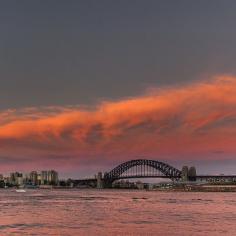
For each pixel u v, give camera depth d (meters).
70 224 72.62
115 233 61.16
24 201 157.25
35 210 106.12
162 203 145.38
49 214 93.44
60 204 135.88
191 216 89.06
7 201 156.62
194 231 63.34
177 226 69.62
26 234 59.53
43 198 190.50
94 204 136.62
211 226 69.75
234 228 67.00
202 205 132.50
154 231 63.22
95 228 66.62
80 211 103.12
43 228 66.56
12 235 58.47
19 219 81.44
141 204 137.75
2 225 70.69
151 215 91.38
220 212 101.19
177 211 104.38
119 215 91.44
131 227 68.06
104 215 91.12
